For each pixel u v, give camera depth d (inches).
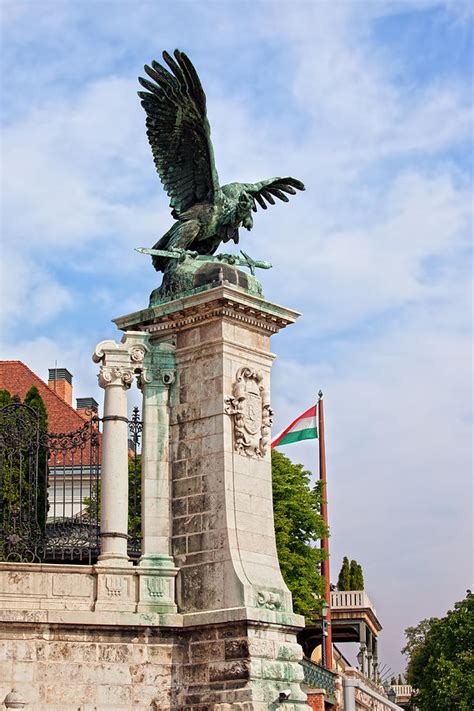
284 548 1593.3
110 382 920.9
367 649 2368.4
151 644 876.6
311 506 1679.4
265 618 866.1
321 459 1793.8
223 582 876.0
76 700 848.3
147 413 939.3
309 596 1615.4
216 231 976.9
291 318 967.6
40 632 850.8
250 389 932.0
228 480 900.6
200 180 987.9
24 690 836.6
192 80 953.5
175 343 951.6
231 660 854.5
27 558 907.4
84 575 881.5
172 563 906.7
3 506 900.0
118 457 908.0
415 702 2091.5
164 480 928.3
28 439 912.3
